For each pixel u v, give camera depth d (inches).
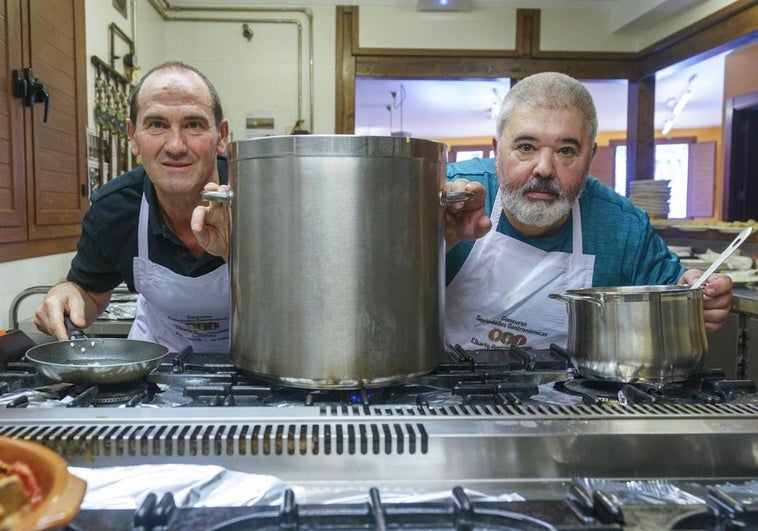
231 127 146.2
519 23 147.2
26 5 72.3
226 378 32.5
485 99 249.1
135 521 18.6
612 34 150.1
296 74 145.9
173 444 23.8
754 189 185.2
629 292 31.6
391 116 290.7
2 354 36.0
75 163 87.8
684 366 31.3
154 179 46.6
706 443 24.7
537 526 18.8
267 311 28.6
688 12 131.0
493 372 34.3
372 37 145.9
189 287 49.9
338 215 27.0
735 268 99.0
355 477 24.1
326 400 30.1
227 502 21.3
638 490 21.9
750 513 19.4
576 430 24.9
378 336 28.0
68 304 43.6
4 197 68.5
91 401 29.8
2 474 17.4
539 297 47.6
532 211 43.4
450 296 48.5
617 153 340.2
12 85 69.6
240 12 143.9
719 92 252.4
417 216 28.6
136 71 113.4
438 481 24.2
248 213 28.9
